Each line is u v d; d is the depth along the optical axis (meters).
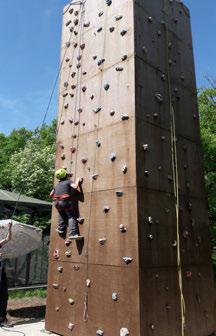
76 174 5.31
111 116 4.91
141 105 4.70
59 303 5.00
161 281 4.22
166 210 4.64
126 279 4.07
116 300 4.11
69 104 5.91
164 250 4.42
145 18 5.27
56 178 5.62
